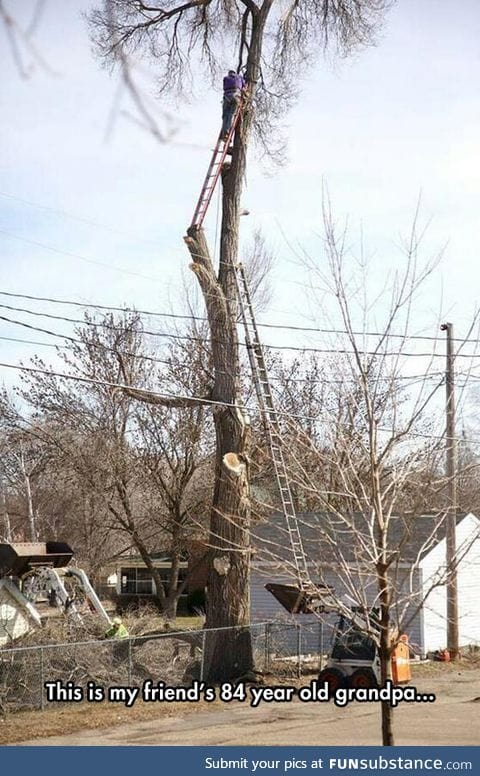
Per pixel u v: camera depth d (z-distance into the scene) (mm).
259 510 24453
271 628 23438
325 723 17078
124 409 36375
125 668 20109
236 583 21375
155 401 21500
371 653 19516
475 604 29125
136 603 43625
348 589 10594
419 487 10398
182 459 37188
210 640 21016
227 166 22328
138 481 37594
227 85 21969
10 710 17938
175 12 19250
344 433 12219
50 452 37719
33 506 43844
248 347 21797
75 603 22531
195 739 15422
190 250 22031
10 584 21453
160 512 38469
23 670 18562
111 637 20969
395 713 18266
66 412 36562
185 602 47125
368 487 10609
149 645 20969
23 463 39594
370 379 12250
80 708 18375
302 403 29172
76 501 41156
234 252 22266
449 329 21688
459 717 17734
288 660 23734
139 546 37906
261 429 25312
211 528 21672
